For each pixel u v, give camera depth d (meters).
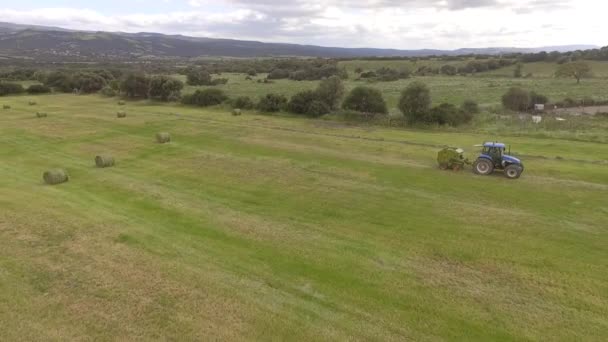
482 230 15.59
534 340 9.69
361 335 9.85
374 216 17.03
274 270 12.75
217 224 16.23
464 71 110.44
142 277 12.27
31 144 31.28
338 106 45.03
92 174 23.44
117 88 65.31
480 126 37.00
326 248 14.20
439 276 12.40
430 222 16.38
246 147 29.84
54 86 72.25
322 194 19.75
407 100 38.69
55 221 16.44
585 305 10.95
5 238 14.84
